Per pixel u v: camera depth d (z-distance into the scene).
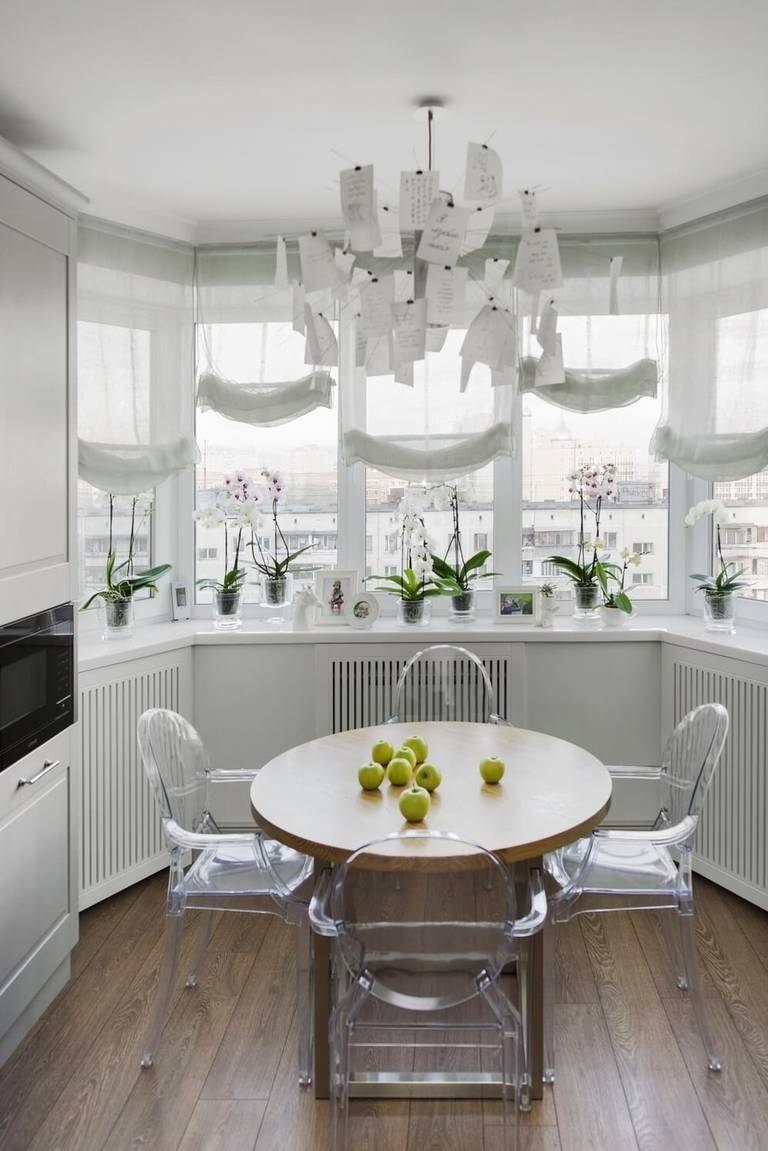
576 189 3.61
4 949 2.47
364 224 2.27
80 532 3.69
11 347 2.51
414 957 1.91
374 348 2.55
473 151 2.20
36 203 2.65
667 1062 2.51
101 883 3.42
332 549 4.20
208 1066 2.51
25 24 2.35
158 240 3.82
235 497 3.98
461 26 2.38
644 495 4.14
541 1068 2.37
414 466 3.94
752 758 3.33
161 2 2.25
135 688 3.53
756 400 3.55
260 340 3.95
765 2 2.29
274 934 3.30
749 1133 2.22
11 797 2.50
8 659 2.48
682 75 2.66
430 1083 2.39
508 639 3.83
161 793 2.53
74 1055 2.55
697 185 3.58
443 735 3.02
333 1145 2.09
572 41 2.46
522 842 2.14
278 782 2.58
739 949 3.12
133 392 3.74
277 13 2.31
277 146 3.15
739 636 3.63
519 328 3.88
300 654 3.85
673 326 3.85
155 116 2.91
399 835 1.83
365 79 2.66
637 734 3.87
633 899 2.50
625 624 3.92
